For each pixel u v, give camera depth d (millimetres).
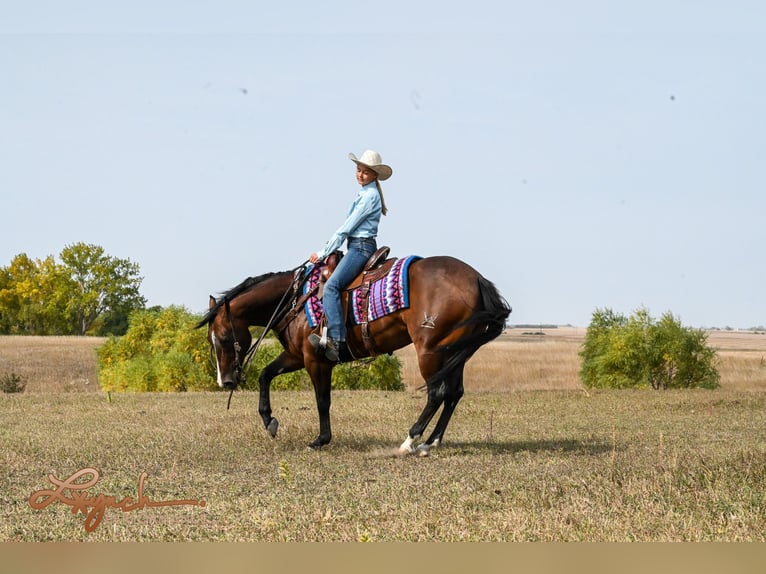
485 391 25375
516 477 10047
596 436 14016
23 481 10086
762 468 9938
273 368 13117
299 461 11406
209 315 13039
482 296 11250
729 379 43781
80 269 107500
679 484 9227
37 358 61938
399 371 29547
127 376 30594
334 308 11828
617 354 33219
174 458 11578
